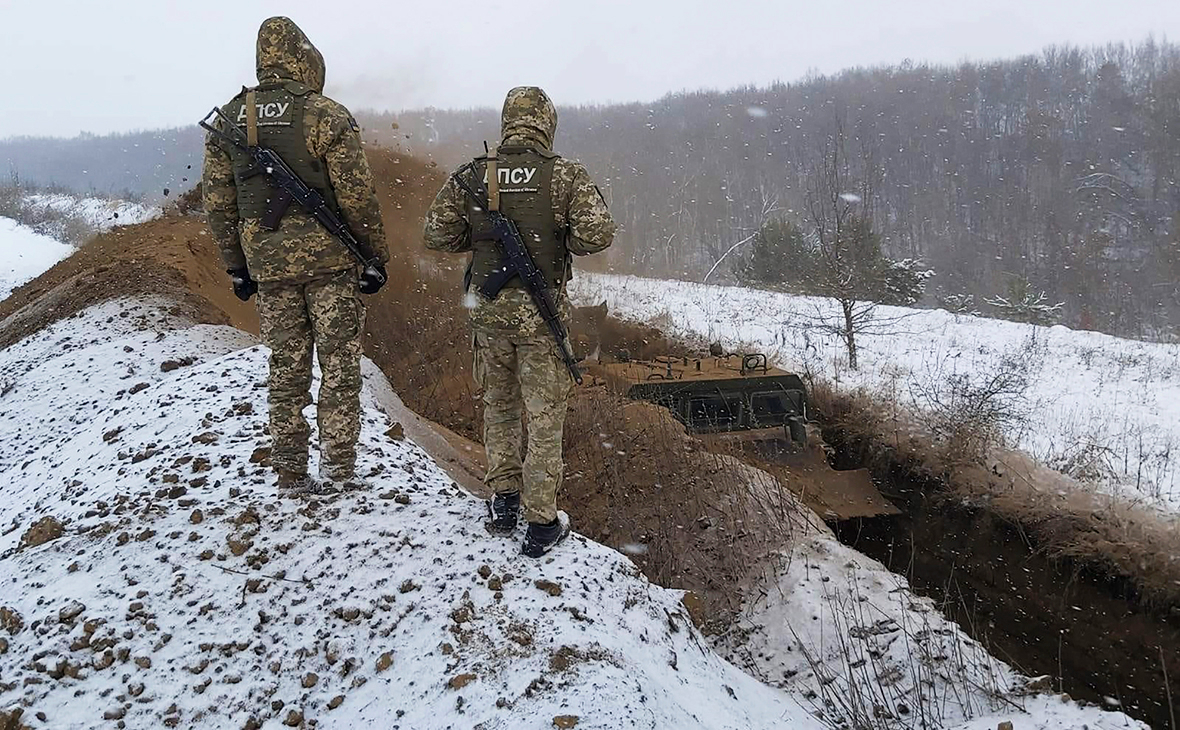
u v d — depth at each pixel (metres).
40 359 10.44
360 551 4.56
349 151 4.60
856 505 11.01
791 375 11.94
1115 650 7.93
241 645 3.99
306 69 4.73
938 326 20.84
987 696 6.93
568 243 4.39
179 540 4.67
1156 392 14.97
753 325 21.44
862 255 20.50
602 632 4.09
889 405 13.26
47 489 6.22
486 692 3.60
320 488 5.15
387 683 3.77
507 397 4.66
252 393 6.98
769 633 8.22
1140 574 8.61
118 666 3.86
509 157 4.30
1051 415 13.78
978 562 9.68
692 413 11.52
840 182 22.78
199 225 17.30
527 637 3.93
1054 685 7.48
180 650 3.96
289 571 4.43
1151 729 6.85
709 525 9.41
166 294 12.06
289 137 4.55
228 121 4.61
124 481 5.56
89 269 15.23
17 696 3.68
